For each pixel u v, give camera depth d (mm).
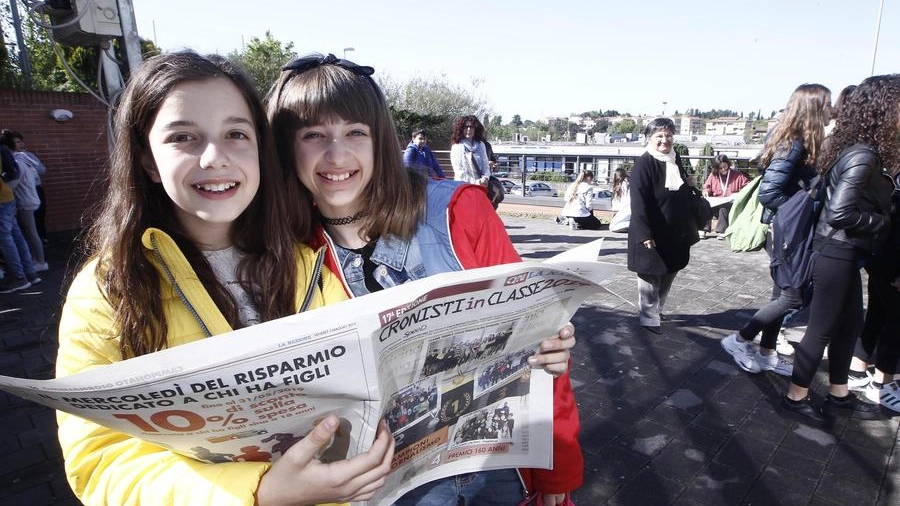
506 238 1283
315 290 1104
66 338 855
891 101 2346
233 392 710
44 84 9820
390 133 1185
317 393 762
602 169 33312
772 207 3062
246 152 942
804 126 2879
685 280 5656
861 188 2408
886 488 2305
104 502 795
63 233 7812
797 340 3965
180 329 927
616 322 4383
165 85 878
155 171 940
